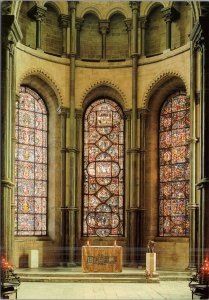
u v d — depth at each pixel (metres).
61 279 20.67
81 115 25.89
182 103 24.97
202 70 18.02
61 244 25.05
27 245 24.14
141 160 25.30
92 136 26.36
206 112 17.56
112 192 26.02
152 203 25.36
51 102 25.77
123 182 26.00
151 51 25.73
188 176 24.33
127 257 25.00
